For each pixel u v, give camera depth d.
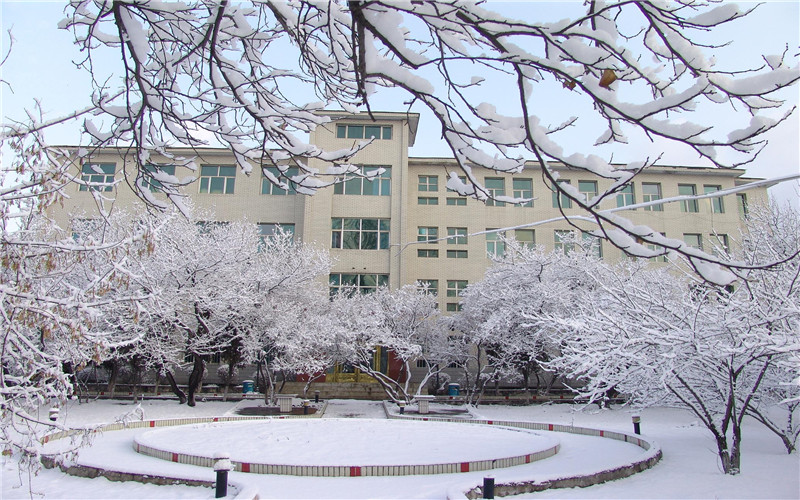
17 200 5.91
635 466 9.28
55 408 12.27
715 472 9.30
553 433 14.39
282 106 5.30
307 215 29.73
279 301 22.84
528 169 32.66
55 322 5.67
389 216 30.17
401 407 20.72
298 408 20.80
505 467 9.52
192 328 20.77
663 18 3.12
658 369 9.66
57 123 5.38
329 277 29.36
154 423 14.79
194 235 20.73
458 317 26.66
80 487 8.06
